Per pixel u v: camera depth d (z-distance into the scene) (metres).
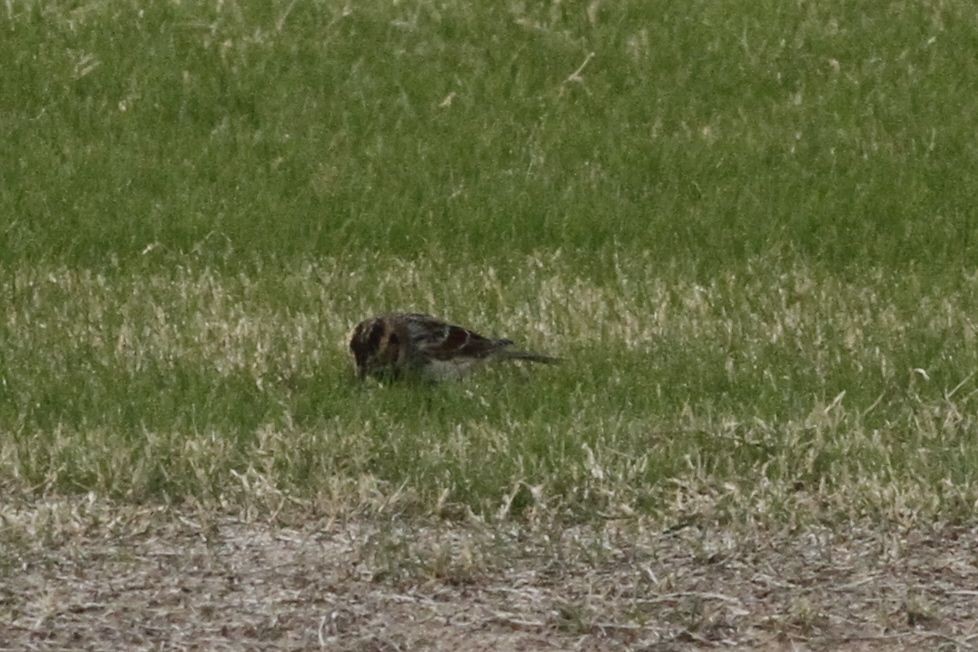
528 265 43.25
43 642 23.45
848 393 33.06
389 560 25.44
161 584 25.08
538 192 49.41
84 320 37.69
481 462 28.94
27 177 49.75
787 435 30.19
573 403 32.09
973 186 50.66
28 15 61.75
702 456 29.59
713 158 52.72
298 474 28.69
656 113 56.78
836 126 55.81
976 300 39.81
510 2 64.19
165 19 62.31
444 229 46.47
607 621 24.17
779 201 48.97
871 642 23.83
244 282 41.09
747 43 62.09
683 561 26.02
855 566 25.92
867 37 62.88
